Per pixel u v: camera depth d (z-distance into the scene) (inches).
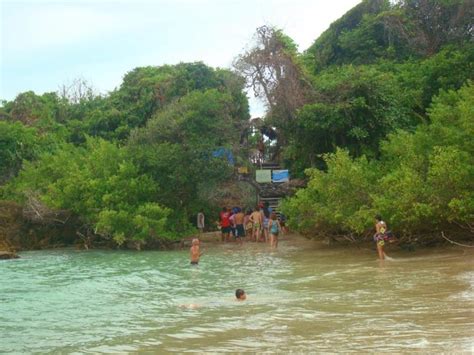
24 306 572.4
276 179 1309.1
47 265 948.0
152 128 1257.4
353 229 875.4
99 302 585.0
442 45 1429.6
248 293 593.0
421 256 789.9
